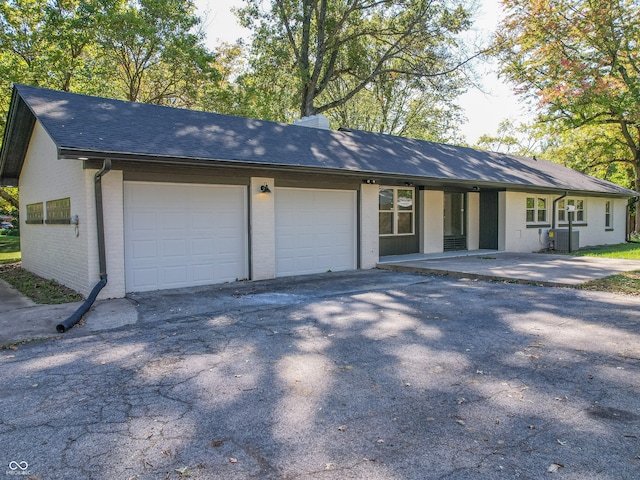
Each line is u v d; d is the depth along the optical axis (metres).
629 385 3.87
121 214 8.01
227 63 26.34
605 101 21.33
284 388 3.90
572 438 2.98
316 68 23.19
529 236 16.45
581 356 4.64
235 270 9.70
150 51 20.41
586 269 10.52
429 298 7.82
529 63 23.81
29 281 10.47
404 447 2.88
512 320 6.18
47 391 3.88
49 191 10.09
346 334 5.62
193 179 8.88
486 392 3.76
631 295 7.66
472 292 8.30
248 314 6.74
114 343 5.33
